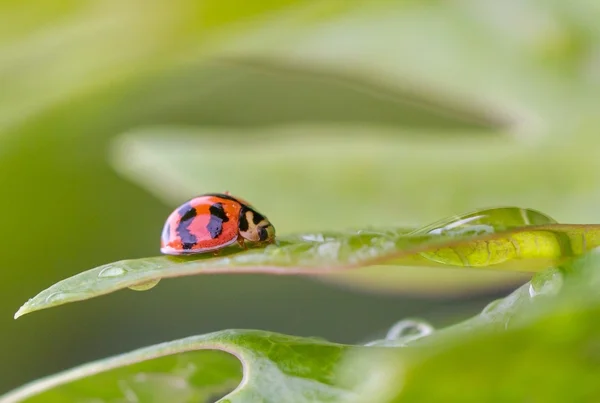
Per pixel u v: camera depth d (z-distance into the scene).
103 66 0.12
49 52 0.12
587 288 0.08
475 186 0.13
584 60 0.13
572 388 0.07
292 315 0.16
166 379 0.10
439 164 0.13
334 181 0.13
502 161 0.13
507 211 0.09
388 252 0.09
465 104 0.13
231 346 0.09
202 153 0.13
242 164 0.13
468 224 0.09
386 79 0.14
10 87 0.12
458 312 0.10
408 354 0.07
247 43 0.13
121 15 0.12
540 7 0.13
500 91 0.13
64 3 0.12
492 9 0.13
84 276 0.09
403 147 0.13
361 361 0.09
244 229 0.11
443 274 0.12
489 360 0.07
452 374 0.07
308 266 0.09
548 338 0.07
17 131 0.13
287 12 0.12
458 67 0.13
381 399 0.07
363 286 0.12
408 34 0.14
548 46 0.13
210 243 0.11
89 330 0.16
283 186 0.13
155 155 0.13
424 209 0.13
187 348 0.09
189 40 0.12
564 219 0.12
